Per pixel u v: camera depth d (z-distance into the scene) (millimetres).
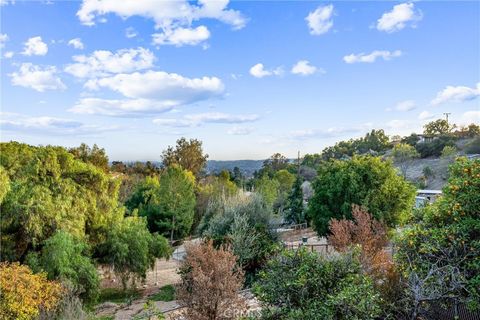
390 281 9820
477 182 9688
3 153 21391
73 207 20266
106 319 15766
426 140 98688
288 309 8266
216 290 10641
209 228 22109
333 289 8328
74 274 16969
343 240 13914
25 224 17781
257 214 21938
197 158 67812
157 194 36938
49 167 20078
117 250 20984
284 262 8969
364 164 23422
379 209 21750
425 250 9453
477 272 9211
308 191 52344
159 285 22562
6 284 11891
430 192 33656
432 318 9227
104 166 54188
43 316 12305
